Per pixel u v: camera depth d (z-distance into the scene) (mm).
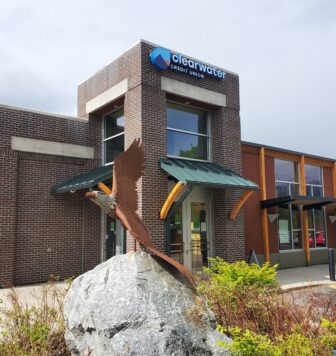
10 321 6035
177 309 4730
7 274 12391
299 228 19391
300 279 14148
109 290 4879
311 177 21312
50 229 13656
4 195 12711
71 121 14852
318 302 7547
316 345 4664
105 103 14477
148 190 12422
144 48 13164
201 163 14602
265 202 17125
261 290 6891
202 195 14867
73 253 14055
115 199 5188
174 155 14211
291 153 19500
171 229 13727
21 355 4996
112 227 14508
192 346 4453
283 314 5816
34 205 13445
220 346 4539
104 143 15570
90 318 4785
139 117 12773
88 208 14617
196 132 15125
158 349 4281
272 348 4199
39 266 13227
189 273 4977
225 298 6449
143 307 4586
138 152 5613
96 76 15203
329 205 20422
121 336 4426
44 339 5469
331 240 21391
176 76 13867
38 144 13758
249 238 16641
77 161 14789
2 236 12477
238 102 15789
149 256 5309
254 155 17797
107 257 14602
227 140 15148
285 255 18125
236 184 13086
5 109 13188
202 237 14594
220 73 15008
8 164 12977
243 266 7977
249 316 6062
